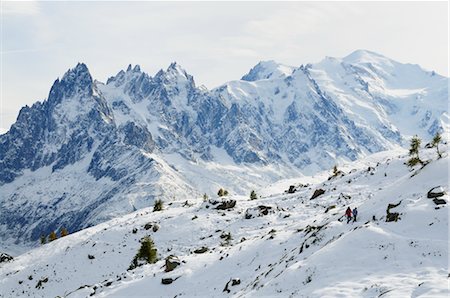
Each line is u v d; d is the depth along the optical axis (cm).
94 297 5950
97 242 9869
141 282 5919
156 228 9669
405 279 3130
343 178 10869
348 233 4256
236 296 4369
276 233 6188
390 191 5525
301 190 12038
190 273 5719
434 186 5012
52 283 8681
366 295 3006
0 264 10894
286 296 3459
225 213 10031
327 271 3606
